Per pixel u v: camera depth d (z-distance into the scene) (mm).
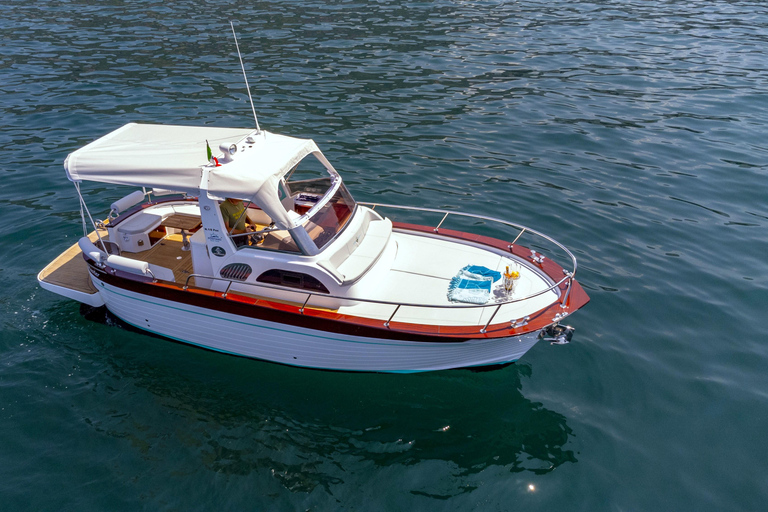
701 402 7895
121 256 8883
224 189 7410
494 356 8023
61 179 13336
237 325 8195
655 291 9992
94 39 22812
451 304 7957
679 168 14133
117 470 6957
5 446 7223
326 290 7812
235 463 7062
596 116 16906
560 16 27328
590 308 9602
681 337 9008
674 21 26812
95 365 8539
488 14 27203
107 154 8031
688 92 18781
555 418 7699
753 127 16328
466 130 15836
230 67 19938
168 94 17750
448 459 7160
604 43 23500
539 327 7484
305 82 18734
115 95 17672
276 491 6723
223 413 7785
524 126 16156
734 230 11727
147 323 8914
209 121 15875
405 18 26000
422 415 7809
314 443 7371
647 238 11438
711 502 6590
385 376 8336
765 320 9352
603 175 13758
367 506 6574
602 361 8570
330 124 15930
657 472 6945
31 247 10969
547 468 7012
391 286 8336
